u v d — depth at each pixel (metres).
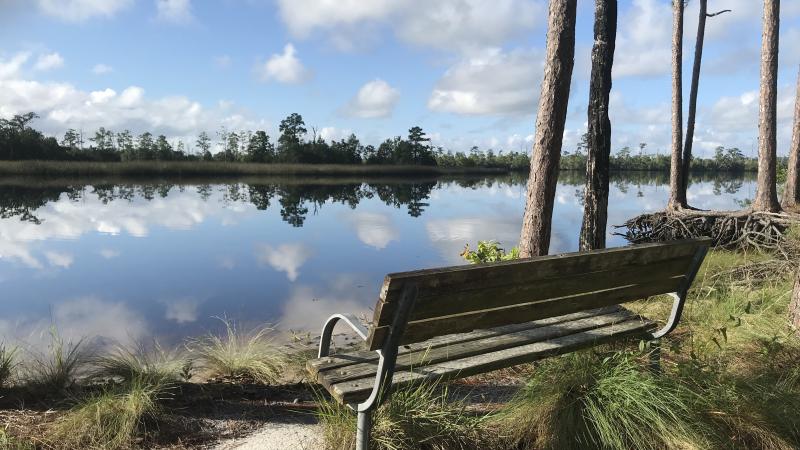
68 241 12.80
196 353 4.64
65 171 56.44
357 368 2.70
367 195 33.28
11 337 5.59
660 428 2.69
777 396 3.02
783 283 5.83
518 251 6.12
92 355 4.11
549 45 5.66
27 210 20.39
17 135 60.12
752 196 32.81
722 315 4.80
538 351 2.91
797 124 15.29
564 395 2.88
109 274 9.11
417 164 84.38
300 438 2.97
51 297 7.50
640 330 3.33
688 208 15.04
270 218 18.62
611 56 6.81
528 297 2.73
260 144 72.25
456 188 43.81
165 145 67.88
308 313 6.74
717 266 7.80
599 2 6.78
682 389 2.90
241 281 8.63
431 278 2.28
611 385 2.83
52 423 3.00
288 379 4.04
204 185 43.59
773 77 12.69
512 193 37.00
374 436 2.67
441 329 2.57
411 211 22.02
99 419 2.95
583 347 3.07
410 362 2.68
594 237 6.95
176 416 3.16
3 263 9.98
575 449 2.74
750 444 2.75
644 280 3.14
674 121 15.28
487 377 3.89
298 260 10.57
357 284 8.45
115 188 37.12
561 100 5.69
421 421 2.81
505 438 2.88
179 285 8.30
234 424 3.14
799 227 10.94
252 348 4.47
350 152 79.88
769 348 3.57
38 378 3.63
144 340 5.57
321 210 22.12
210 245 12.40
